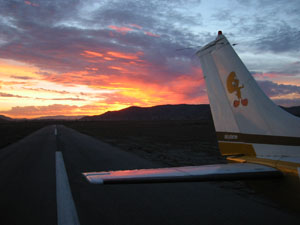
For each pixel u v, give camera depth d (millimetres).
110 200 5754
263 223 4160
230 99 4988
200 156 13438
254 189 3742
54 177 8273
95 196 6086
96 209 5137
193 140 24375
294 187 3236
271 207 4977
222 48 5043
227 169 3627
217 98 5250
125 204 5449
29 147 18922
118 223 4387
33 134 39188
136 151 15875
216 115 5293
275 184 3453
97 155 13906
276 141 4215
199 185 7000
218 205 5219
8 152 16016
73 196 6102
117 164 10820
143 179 3014
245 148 4668
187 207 5156
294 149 3967
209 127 57031
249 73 4641
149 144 20688
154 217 4641
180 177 3152
